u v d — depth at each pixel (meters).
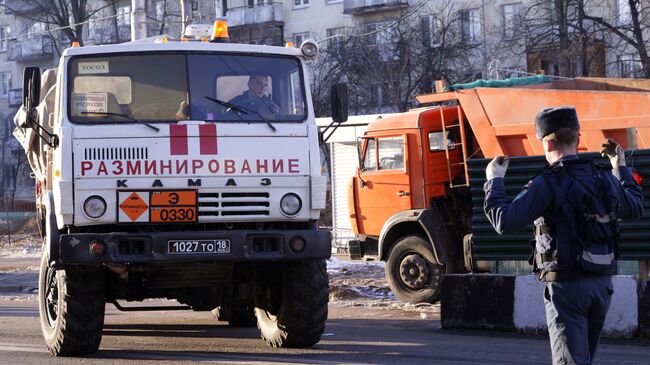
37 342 13.84
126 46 12.09
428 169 19.89
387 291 21.81
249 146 11.91
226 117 12.00
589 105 17.92
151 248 11.39
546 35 48.31
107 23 76.81
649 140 17.27
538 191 6.84
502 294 14.78
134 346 13.40
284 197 11.92
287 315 12.52
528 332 14.46
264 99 12.21
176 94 12.00
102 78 11.90
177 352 12.73
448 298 15.35
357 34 61.22
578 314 6.77
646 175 14.28
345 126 34.03
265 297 13.12
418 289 19.77
